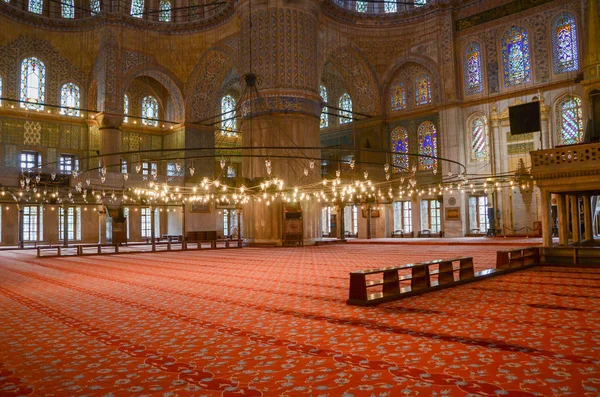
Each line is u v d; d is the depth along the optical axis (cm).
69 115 2617
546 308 607
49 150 2570
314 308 641
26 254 1862
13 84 2469
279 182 1809
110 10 2567
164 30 2634
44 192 2123
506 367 372
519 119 1433
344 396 316
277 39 2075
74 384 351
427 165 2588
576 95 2123
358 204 2753
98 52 2559
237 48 2453
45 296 787
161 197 2175
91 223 2653
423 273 764
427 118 2592
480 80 2419
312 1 2155
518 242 1909
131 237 2767
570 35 2158
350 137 2858
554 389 321
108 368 389
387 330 507
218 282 932
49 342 478
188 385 344
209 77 2716
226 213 3006
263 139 2066
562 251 1095
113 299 745
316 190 2072
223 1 2512
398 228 2747
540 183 1119
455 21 2503
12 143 2470
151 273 1115
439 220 2606
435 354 412
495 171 2347
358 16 2561
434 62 2530
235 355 421
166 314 618
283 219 2067
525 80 2280
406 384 337
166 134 2888
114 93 2488
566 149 1067
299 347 444
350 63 2695
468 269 878
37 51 2542
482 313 584
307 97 2100
